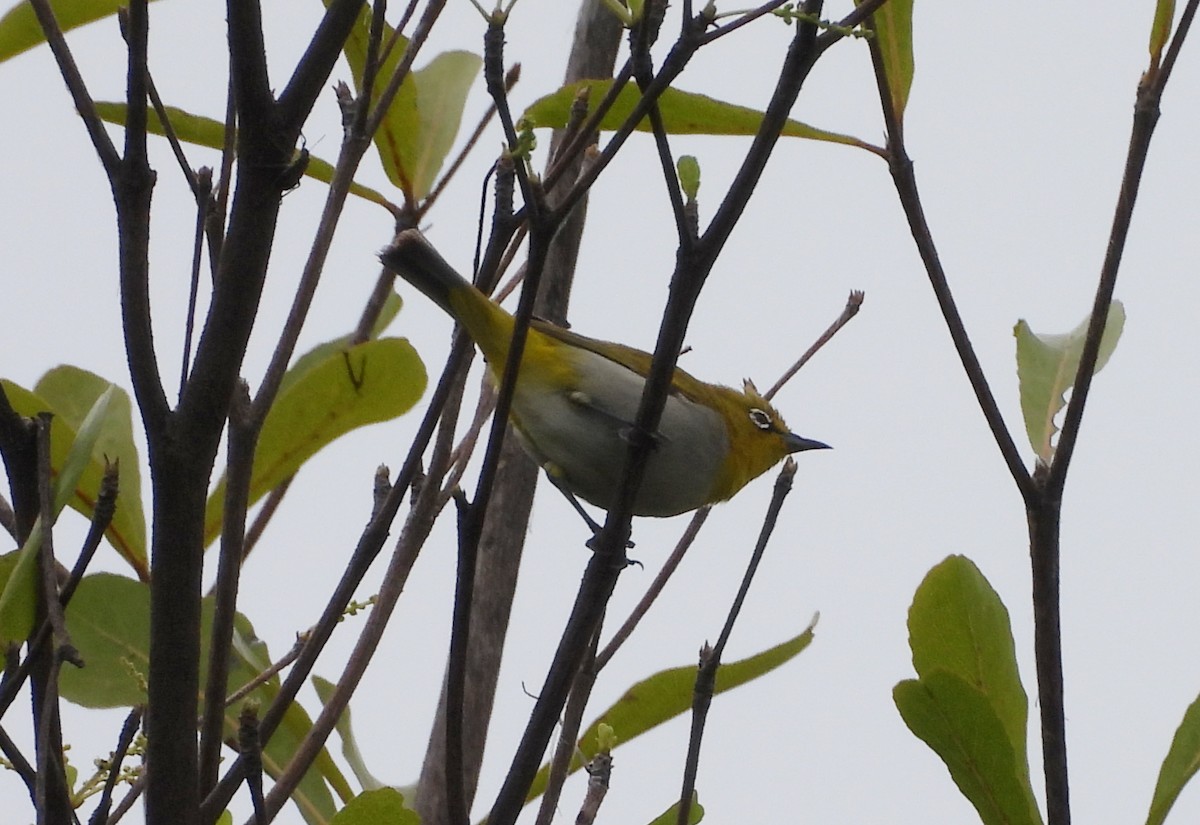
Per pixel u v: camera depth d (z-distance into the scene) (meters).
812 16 5.67
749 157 6.32
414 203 9.02
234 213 5.35
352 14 5.33
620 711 8.36
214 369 5.37
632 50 5.90
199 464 5.41
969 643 6.78
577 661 6.67
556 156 7.55
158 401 5.40
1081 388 5.99
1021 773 6.59
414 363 7.74
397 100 8.77
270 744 8.23
